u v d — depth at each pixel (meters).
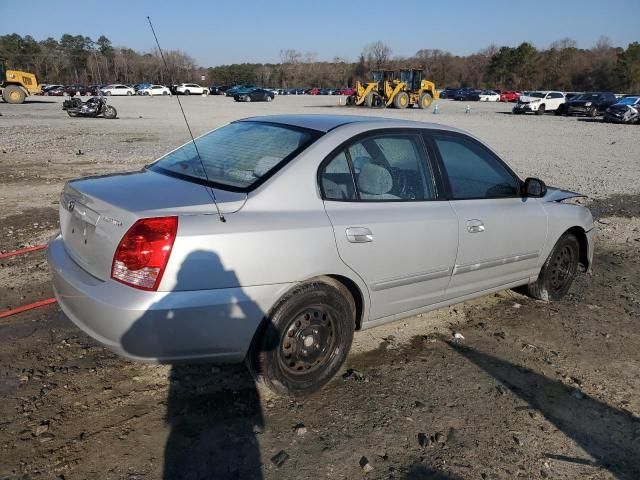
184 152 3.93
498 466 2.89
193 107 40.25
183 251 2.78
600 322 4.80
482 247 4.20
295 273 3.10
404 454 2.94
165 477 2.66
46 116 28.80
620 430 3.27
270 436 3.00
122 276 2.80
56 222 7.17
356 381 3.60
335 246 3.25
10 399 3.20
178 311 2.77
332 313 3.39
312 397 3.39
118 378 3.48
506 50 110.62
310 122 3.78
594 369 3.97
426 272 3.84
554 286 5.19
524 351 4.18
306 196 3.25
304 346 3.30
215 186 3.23
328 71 122.56
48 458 2.74
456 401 3.45
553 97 40.59
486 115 37.50
